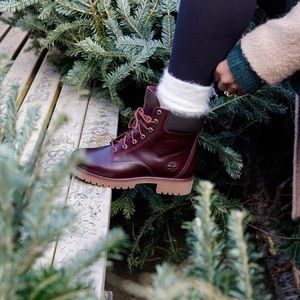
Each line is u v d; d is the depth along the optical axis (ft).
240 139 6.41
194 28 3.89
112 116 5.42
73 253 3.40
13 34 7.84
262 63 3.67
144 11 5.37
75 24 5.54
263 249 5.43
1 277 1.83
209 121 5.87
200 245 2.05
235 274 2.06
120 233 2.03
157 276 1.80
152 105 4.39
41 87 5.99
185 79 4.08
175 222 6.04
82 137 4.99
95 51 5.24
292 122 6.32
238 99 5.13
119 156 4.47
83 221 3.83
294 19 3.60
